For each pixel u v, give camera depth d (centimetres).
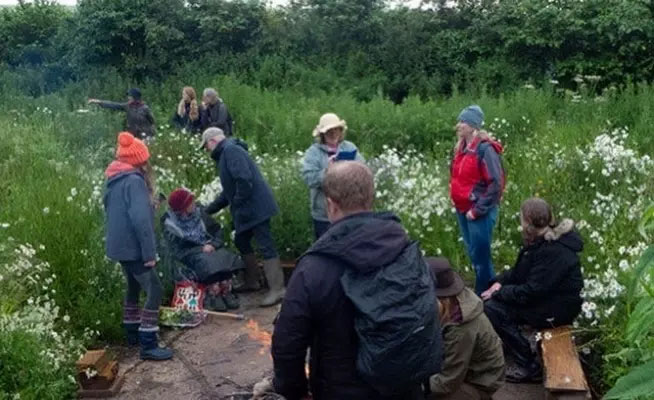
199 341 710
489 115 1437
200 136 1258
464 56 2148
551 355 579
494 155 711
